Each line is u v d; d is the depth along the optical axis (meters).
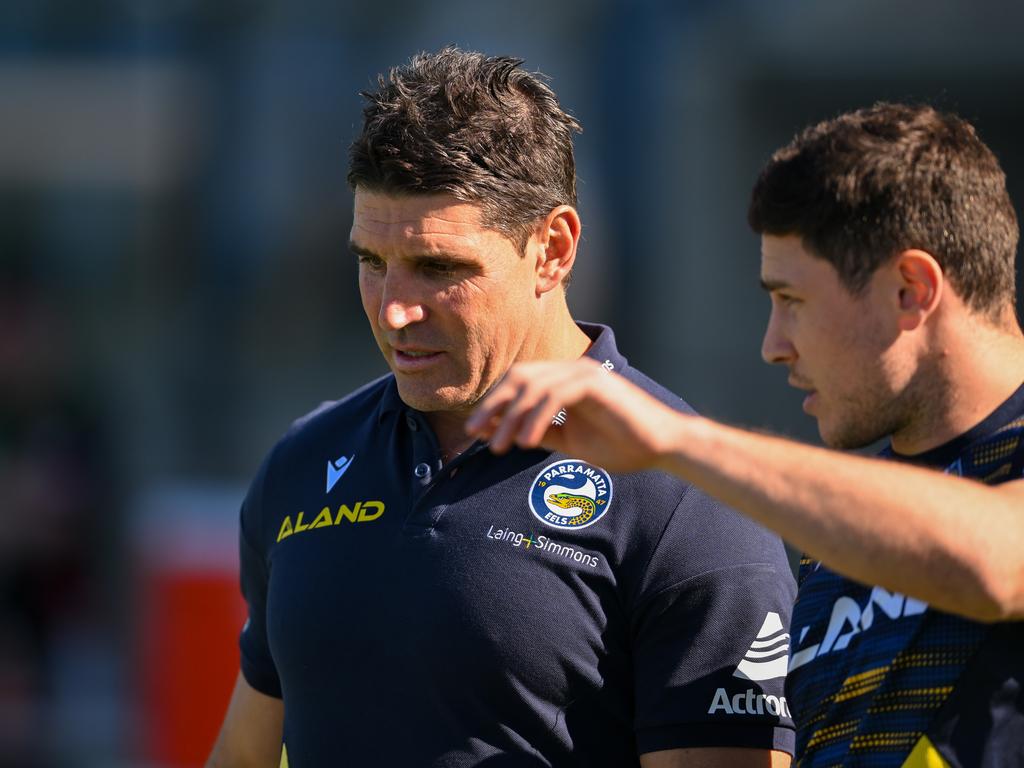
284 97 32.44
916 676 6.22
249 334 33.16
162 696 20.12
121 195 32.91
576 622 7.59
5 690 26.50
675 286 33.75
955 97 37.09
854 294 6.24
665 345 33.59
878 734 6.28
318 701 7.92
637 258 32.72
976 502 5.42
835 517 5.34
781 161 6.46
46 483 28.70
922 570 5.33
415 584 7.72
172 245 33.09
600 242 32.44
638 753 7.66
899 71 36.03
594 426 5.61
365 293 7.91
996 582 5.37
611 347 8.36
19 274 32.53
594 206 32.41
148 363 32.28
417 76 7.84
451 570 7.68
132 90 32.44
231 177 32.78
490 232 7.59
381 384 8.70
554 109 8.08
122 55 32.50
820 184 6.25
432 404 7.78
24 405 30.72
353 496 8.14
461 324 7.63
